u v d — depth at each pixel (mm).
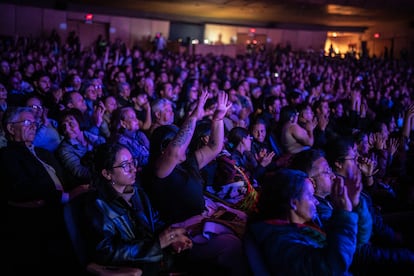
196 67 14328
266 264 2260
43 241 3672
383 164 4930
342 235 2066
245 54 25625
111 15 26422
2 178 3639
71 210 2500
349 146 3209
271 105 6703
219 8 23891
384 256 2600
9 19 23844
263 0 20109
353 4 21422
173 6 23891
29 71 9422
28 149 3717
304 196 2270
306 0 20328
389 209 4059
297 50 31844
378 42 32000
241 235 2742
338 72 17328
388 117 8141
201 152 3191
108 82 10133
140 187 2891
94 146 4617
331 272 2025
